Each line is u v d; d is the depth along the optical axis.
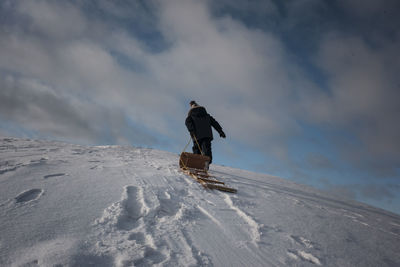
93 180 3.17
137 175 3.82
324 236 2.75
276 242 2.32
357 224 3.61
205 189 3.73
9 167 3.24
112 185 3.05
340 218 3.72
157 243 1.83
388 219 4.85
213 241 2.08
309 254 2.19
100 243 1.70
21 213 1.95
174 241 1.92
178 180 3.96
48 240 1.63
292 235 2.57
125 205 2.46
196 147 6.14
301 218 3.23
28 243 1.55
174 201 2.85
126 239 1.81
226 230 2.36
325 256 2.26
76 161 4.39
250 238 2.29
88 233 1.81
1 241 1.52
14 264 1.32
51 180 2.93
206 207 2.88
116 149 7.71
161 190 3.16
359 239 2.94
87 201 2.41
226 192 3.86
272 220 2.90
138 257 1.58
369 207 5.88
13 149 5.20
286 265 1.96
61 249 1.52
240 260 1.88
